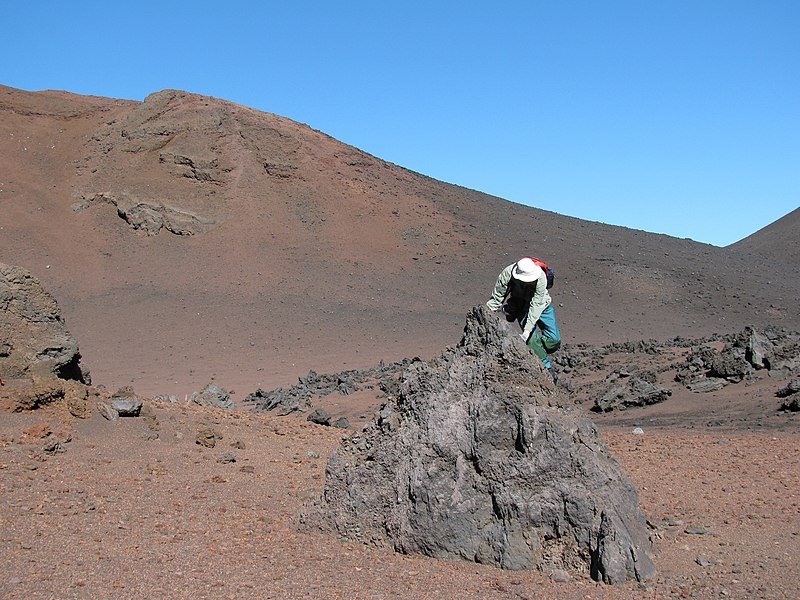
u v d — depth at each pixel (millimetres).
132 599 6148
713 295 60375
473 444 7418
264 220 70250
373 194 77812
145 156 74562
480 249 70188
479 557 7203
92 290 58188
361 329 50906
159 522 8352
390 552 7508
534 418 7289
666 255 72250
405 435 7785
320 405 26047
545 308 8570
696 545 7828
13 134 78000
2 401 11648
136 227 67688
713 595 6484
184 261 63875
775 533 8203
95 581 6496
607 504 7113
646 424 19344
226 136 77312
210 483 10289
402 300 58312
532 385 7633
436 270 65438
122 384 37156
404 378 8141
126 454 11289
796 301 60500
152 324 51719
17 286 12992
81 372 13883
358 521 7793
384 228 72375
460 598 6367
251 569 6945
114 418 12289
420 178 89312
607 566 6738
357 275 63125
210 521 8484
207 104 81375
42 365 12750
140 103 83938
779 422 17547
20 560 6895
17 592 6156
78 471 10172
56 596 6133
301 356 44000
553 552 7066
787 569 7059
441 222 75250
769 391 20391
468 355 7930
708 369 22859
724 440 15180
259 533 8078
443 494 7387
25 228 65188
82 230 67000
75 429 11719
